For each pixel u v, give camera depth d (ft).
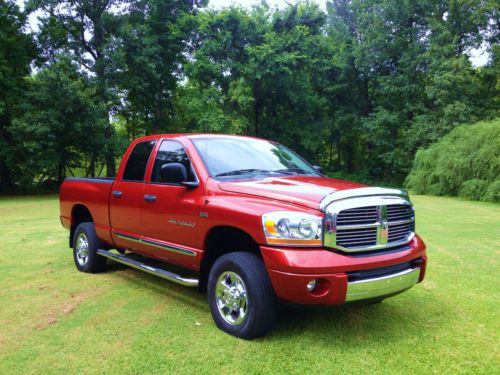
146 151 17.13
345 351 11.51
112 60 91.61
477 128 72.84
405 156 113.29
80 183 20.88
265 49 97.40
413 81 113.19
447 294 16.48
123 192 17.43
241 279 12.14
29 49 97.81
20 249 25.84
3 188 97.19
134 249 17.31
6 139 90.63
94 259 19.56
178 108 122.01
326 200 11.44
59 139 86.33
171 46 104.99
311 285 11.02
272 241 11.36
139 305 15.24
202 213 13.48
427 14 113.29
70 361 10.96
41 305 15.24
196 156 14.73
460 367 10.68
